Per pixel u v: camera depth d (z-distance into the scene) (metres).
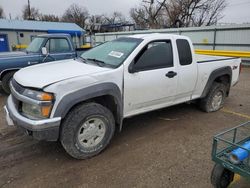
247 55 13.85
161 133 4.37
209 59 5.35
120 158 3.51
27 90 3.20
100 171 3.21
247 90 7.93
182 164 3.37
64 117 3.20
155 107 4.30
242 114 5.43
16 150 3.74
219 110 5.68
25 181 2.99
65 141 3.25
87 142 3.44
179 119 5.05
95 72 3.46
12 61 6.75
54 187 2.89
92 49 4.72
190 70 4.60
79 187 2.90
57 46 7.52
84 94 3.23
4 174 3.13
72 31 25.88
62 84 3.09
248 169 2.31
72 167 3.29
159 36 4.19
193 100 5.15
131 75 3.75
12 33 26.78
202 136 4.26
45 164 3.36
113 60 3.86
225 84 5.70
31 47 7.64
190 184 2.95
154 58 4.07
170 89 4.34
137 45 3.93
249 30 14.80
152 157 3.55
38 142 3.99
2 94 7.23
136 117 5.13
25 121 3.07
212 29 16.77
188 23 36.09
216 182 2.63
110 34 25.11
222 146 2.74
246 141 2.81
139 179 3.04
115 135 4.27
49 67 3.85
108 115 3.55
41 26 28.91
